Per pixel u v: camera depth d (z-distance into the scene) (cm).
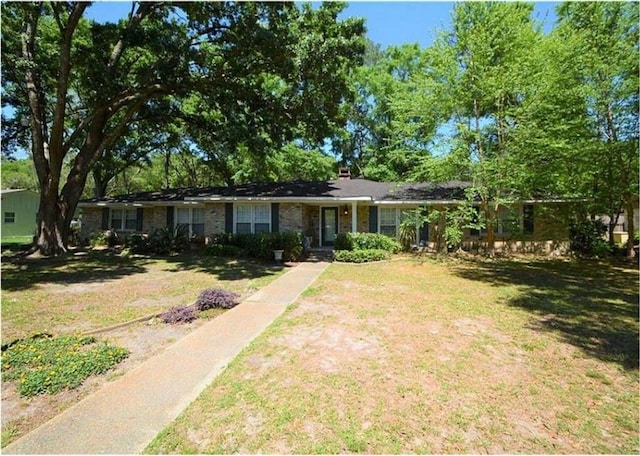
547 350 466
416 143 1562
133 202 1812
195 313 627
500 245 1599
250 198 1563
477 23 1231
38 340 479
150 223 1930
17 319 603
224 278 978
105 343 486
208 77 1427
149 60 1670
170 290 829
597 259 1418
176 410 315
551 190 1438
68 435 280
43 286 875
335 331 526
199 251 1584
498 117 1294
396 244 1532
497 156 1284
